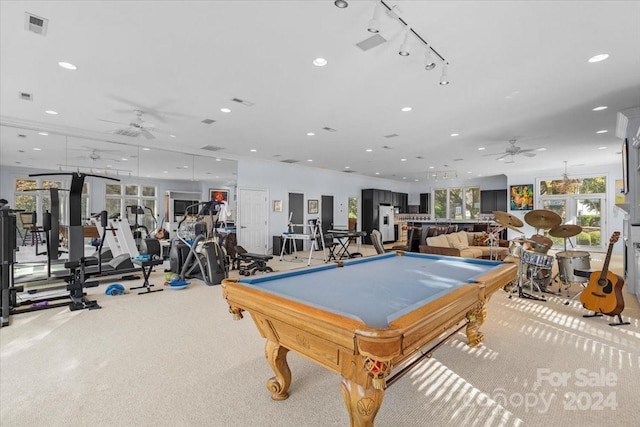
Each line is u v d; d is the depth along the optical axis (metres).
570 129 5.48
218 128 5.48
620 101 4.12
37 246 6.19
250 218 8.57
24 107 4.37
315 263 7.57
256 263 6.49
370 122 5.11
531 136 5.98
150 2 2.19
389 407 1.91
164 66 3.17
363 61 3.06
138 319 3.49
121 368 2.39
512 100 4.10
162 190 6.89
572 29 2.50
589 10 2.26
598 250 9.69
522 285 4.63
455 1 2.16
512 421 1.78
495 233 6.46
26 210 6.09
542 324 3.34
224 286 1.93
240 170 8.34
